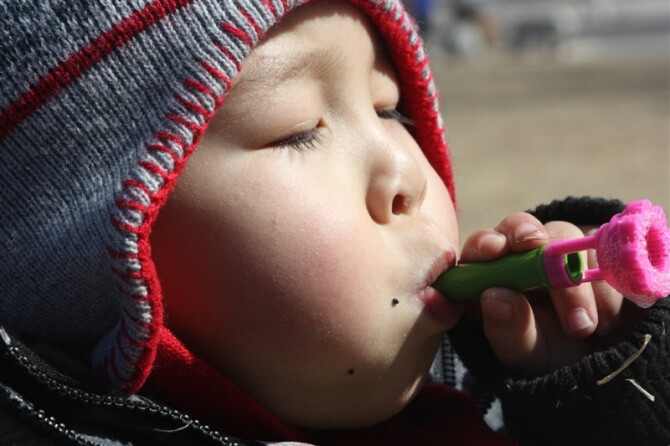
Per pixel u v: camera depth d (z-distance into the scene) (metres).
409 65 1.59
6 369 1.23
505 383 1.42
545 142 6.48
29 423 1.21
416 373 1.42
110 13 1.28
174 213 1.32
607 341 1.49
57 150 1.29
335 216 1.33
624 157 5.79
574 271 1.37
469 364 1.53
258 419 1.37
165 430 1.28
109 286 1.32
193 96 1.28
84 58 1.28
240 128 1.32
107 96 1.28
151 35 1.28
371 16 1.47
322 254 1.32
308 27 1.36
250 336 1.33
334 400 1.38
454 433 1.53
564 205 1.65
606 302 1.49
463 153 6.22
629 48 14.55
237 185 1.31
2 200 1.32
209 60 1.28
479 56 14.79
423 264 1.39
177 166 1.28
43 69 1.28
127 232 1.25
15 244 1.33
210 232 1.32
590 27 16.66
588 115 7.70
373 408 1.40
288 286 1.31
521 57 14.23
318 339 1.32
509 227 1.44
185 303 1.34
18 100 1.29
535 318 1.49
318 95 1.38
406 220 1.41
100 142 1.29
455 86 10.25
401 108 1.69
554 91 9.35
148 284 1.26
